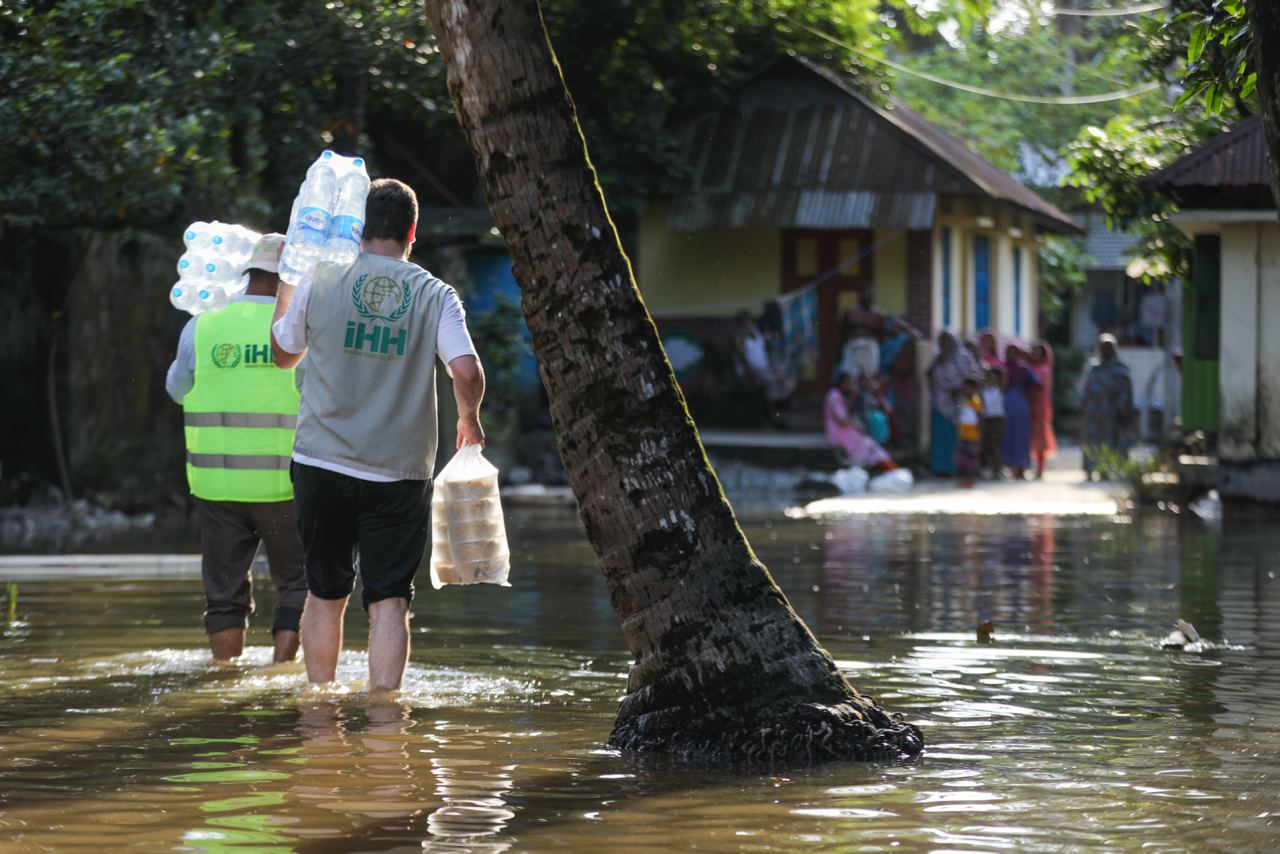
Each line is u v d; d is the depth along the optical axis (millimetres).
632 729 7684
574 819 6156
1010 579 16656
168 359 30516
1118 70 59719
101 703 8898
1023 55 62781
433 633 12242
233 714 8547
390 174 38875
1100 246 65125
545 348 7926
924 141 39031
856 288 40969
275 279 10969
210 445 10680
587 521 7922
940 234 41312
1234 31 9367
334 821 6117
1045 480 37969
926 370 38906
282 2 28359
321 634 9617
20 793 6582
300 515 9547
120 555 19453
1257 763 7266
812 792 6645
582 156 7922
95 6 24094
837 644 11555
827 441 36188
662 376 7910
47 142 24281
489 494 9625
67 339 28516
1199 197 27312
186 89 26016
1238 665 10500
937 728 8188
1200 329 28781
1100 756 7422
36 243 28000
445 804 6406
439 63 29812
